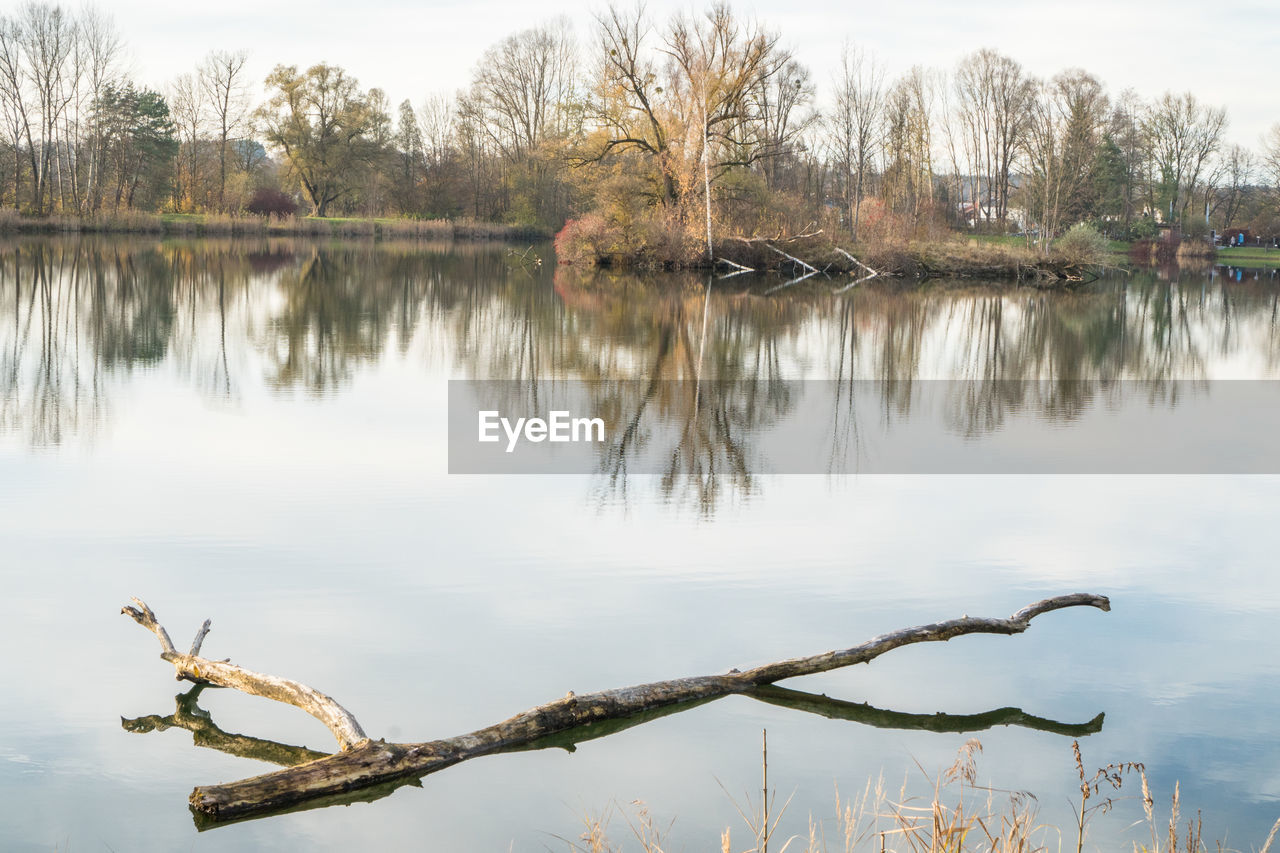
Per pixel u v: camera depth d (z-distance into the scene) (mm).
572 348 22250
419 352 20906
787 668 6504
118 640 6852
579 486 11133
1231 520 10289
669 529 9578
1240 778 5422
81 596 7555
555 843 4727
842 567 8617
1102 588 8258
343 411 14734
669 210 42500
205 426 13453
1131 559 9000
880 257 44000
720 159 42500
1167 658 6930
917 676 6613
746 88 40500
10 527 9070
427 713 5938
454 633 7043
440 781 5281
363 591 7777
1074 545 9375
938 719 6047
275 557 8484
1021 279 45969
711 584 8125
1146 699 6336
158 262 41094
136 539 8836
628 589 7969
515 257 51969
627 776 5352
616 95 41125
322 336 22609
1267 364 23000
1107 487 11586
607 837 4746
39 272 34625
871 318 29641
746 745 5711
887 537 9500
